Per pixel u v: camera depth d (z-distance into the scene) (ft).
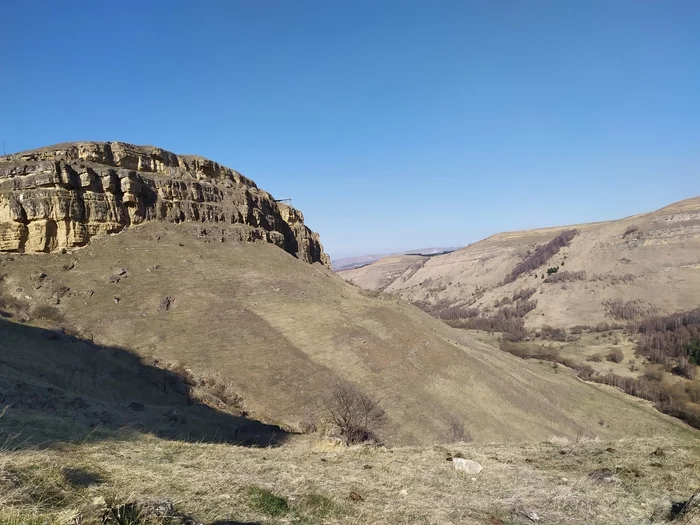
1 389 53.52
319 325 162.50
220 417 90.94
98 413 58.54
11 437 29.53
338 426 81.97
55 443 30.50
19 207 153.99
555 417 159.43
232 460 31.73
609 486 32.07
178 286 158.71
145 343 126.41
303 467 31.65
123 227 179.11
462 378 156.35
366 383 132.05
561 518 26.50
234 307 156.15
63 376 90.33
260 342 140.15
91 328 125.90
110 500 20.11
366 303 198.29
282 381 122.01
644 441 46.50
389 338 168.14
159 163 213.66
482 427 129.08
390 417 115.65
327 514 23.52
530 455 40.91
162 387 103.55
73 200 162.81
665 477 34.37
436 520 24.48
